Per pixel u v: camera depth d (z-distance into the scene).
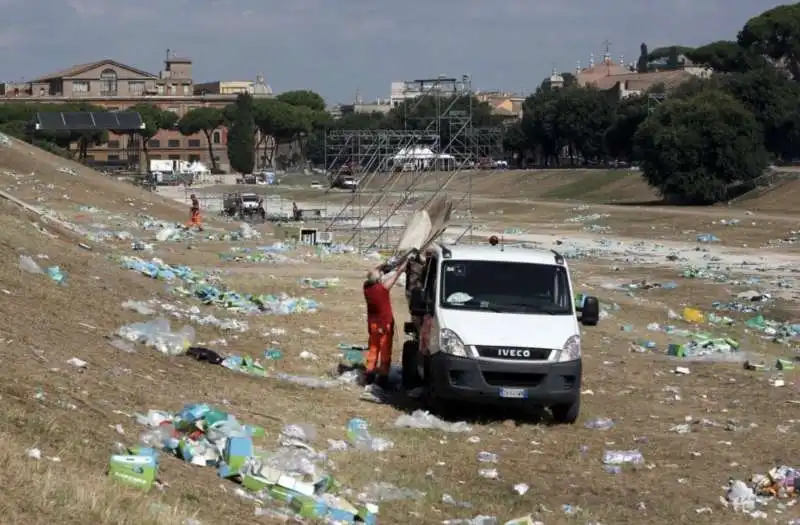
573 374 17.42
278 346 23.09
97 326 19.88
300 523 10.88
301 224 84.25
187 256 44.25
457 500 13.11
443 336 17.50
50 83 198.75
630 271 58.47
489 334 17.36
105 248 38.94
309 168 177.88
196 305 27.39
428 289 18.83
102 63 193.75
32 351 15.63
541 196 128.00
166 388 16.23
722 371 23.67
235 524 10.12
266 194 129.88
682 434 17.34
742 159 103.69
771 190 102.50
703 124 104.50
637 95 157.50
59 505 8.92
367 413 17.66
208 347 21.36
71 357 16.19
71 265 27.58
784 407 19.70
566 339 17.55
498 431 17.11
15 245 27.02
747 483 14.52
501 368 17.22
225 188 139.88
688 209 99.25
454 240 75.06
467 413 18.36
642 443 16.70
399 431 16.52
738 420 18.44
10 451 9.83
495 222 96.81
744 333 35.19
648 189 117.50
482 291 18.28
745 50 147.88
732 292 49.69
